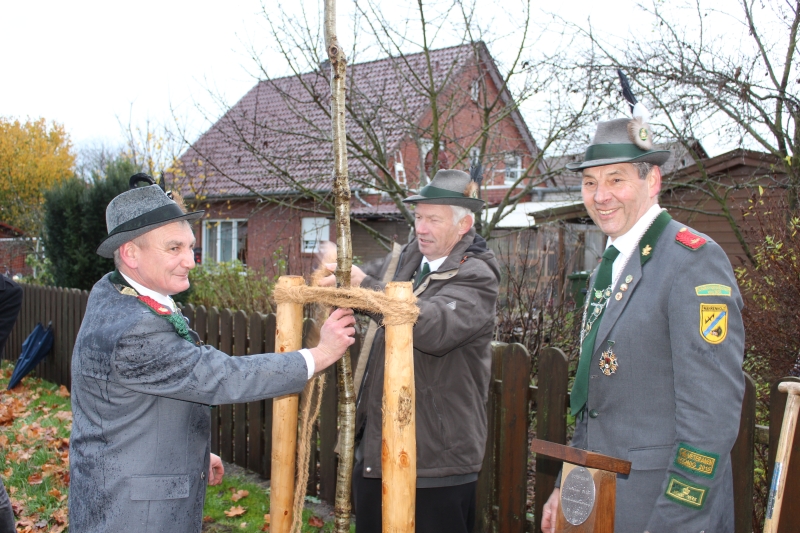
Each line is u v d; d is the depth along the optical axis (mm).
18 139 23219
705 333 1550
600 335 1782
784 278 3705
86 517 1773
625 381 1716
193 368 1707
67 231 7410
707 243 1651
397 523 1673
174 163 11406
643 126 1805
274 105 11406
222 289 7992
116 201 1831
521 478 2988
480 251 2367
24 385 6566
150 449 1775
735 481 2330
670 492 1540
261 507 3734
